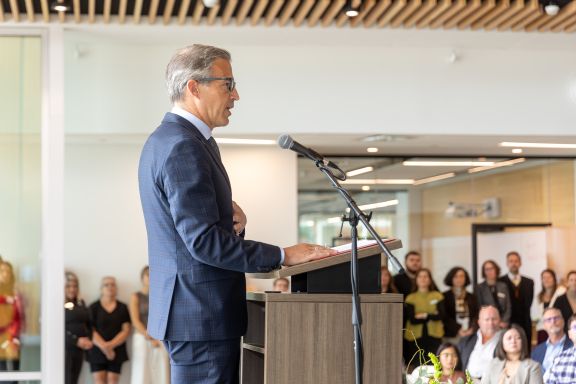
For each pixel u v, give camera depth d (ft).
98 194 27.78
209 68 8.14
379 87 24.47
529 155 31.45
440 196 31.14
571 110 24.99
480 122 24.73
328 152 29.86
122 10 21.20
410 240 30.89
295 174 28.32
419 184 30.99
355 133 24.38
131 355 27.66
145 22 22.35
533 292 31.48
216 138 25.57
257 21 22.33
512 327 21.53
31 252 21.52
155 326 7.96
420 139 25.96
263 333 9.46
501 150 29.60
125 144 27.89
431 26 22.95
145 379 27.22
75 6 21.12
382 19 22.29
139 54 23.86
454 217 31.14
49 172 21.68
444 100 24.63
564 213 31.68
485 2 21.22
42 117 21.81
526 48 24.82
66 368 26.94
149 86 23.88
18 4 21.43
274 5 21.07
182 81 8.16
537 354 25.82
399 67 24.56
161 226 7.89
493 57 24.85
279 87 24.21
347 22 22.93
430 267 30.94
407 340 30.45
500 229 31.45
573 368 21.70
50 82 21.91
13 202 21.62
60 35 22.06
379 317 8.07
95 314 27.32
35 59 21.94
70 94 23.67
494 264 31.32
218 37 23.41
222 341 7.92
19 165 21.71
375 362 8.05
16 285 21.36
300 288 8.66
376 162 30.66
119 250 27.86
